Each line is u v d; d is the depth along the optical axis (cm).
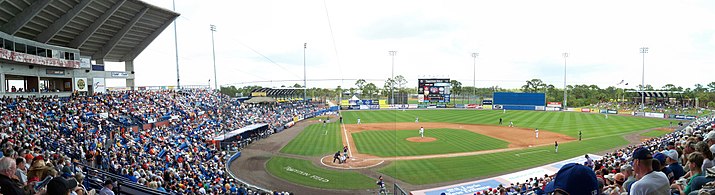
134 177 1580
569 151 3447
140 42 5162
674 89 8731
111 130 2959
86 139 2442
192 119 4384
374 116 7150
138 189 1065
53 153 1636
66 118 2914
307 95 10625
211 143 3503
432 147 3697
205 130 3925
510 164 2908
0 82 3278
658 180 442
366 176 2561
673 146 1146
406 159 3111
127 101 4259
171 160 2475
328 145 3816
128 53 5275
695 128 2584
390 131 4925
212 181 2258
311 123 5941
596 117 7056
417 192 2209
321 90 11200
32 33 3569
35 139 1938
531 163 2942
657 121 6238
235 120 4997
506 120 6506
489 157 3184
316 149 3584
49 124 2606
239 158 3162
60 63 3919
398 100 9581
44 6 3186
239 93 9188
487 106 9644
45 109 3075
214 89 6712
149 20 4750
